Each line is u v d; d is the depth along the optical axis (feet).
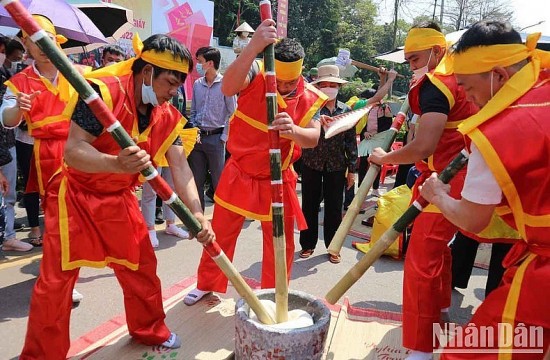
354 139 13.52
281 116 7.02
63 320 7.03
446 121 7.30
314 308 7.42
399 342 8.88
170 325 9.07
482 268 13.64
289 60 8.00
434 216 7.48
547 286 4.75
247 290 6.80
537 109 4.71
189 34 29.43
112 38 16.71
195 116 15.30
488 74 5.07
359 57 94.84
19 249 12.84
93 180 6.95
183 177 7.79
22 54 15.21
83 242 7.01
